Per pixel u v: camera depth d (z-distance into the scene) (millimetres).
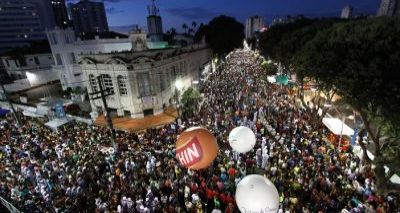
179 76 29891
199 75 41188
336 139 17344
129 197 11984
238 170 13789
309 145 15578
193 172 13750
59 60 37281
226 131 19203
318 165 13156
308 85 25109
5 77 44938
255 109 23406
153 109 24641
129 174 13992
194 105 27406
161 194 12258
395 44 8594
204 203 11734
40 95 37094
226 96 28547
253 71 43969
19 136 21250
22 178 14555
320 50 12078
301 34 23531
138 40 26625
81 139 19531
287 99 26250
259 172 14195
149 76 23656
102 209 11367
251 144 11172
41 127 23656
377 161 9555
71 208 11922
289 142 16078
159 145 17688
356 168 13219
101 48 35000
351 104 9883
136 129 21594
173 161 14594
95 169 14594
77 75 36812
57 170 14680
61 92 38344
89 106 31062
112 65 23016
